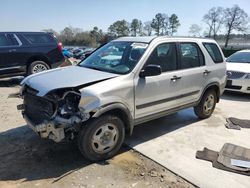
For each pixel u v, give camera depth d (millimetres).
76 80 3928
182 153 4465
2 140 4797
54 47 10414
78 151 4398
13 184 3520
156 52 4703
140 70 4379
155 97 4660
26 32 9930
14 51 9461
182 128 5602
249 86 8336
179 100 5207
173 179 3723
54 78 4090
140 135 5172
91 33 87062
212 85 5992
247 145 4871
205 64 5766
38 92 3795
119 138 4215
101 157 4082
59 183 3555
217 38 74000
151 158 4258
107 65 4648
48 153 4328
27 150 4426
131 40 5027
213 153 4488
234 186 3602
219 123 5977
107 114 4000
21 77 11594
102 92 3816
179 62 5141
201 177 3775
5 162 4047
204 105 6035
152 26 85438
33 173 3773
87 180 3633
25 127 5414
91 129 3846
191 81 5363
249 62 9406
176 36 5277
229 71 8602
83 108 3643
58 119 3664
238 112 6898
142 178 3721
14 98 7793
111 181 3627
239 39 72938
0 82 10602
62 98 3721
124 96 4125
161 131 5406
